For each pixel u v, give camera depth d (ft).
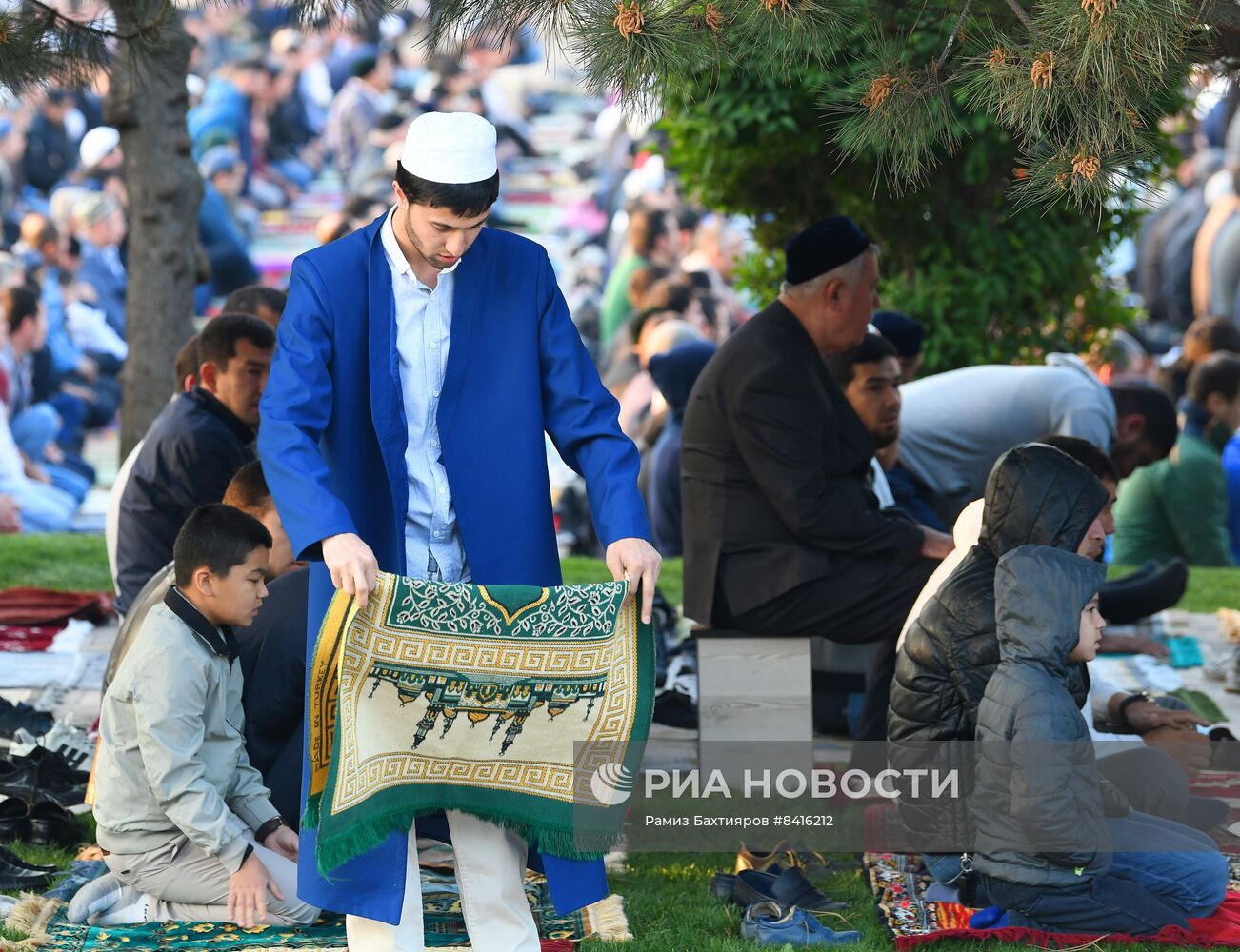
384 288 30.01
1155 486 76.54
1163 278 130.31
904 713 35.63
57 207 119.85
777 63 34.50
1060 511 33.86
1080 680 34.83
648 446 84.99
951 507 57.67
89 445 122.72
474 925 31.14
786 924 34.76
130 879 35.01
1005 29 32.63
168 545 48.08
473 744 29.91
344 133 166.71
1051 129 31.45
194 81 166.20
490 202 28.58
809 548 45.57
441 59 172.35
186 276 69.72
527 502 30.68
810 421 45.47
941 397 57.26
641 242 115.24
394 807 29.48
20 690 51.83
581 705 29.81
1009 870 33.86
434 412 30.40
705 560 46.32
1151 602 58.08
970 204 68.08
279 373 29.22
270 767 37.88
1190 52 31.91
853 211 69.15
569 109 196.54
